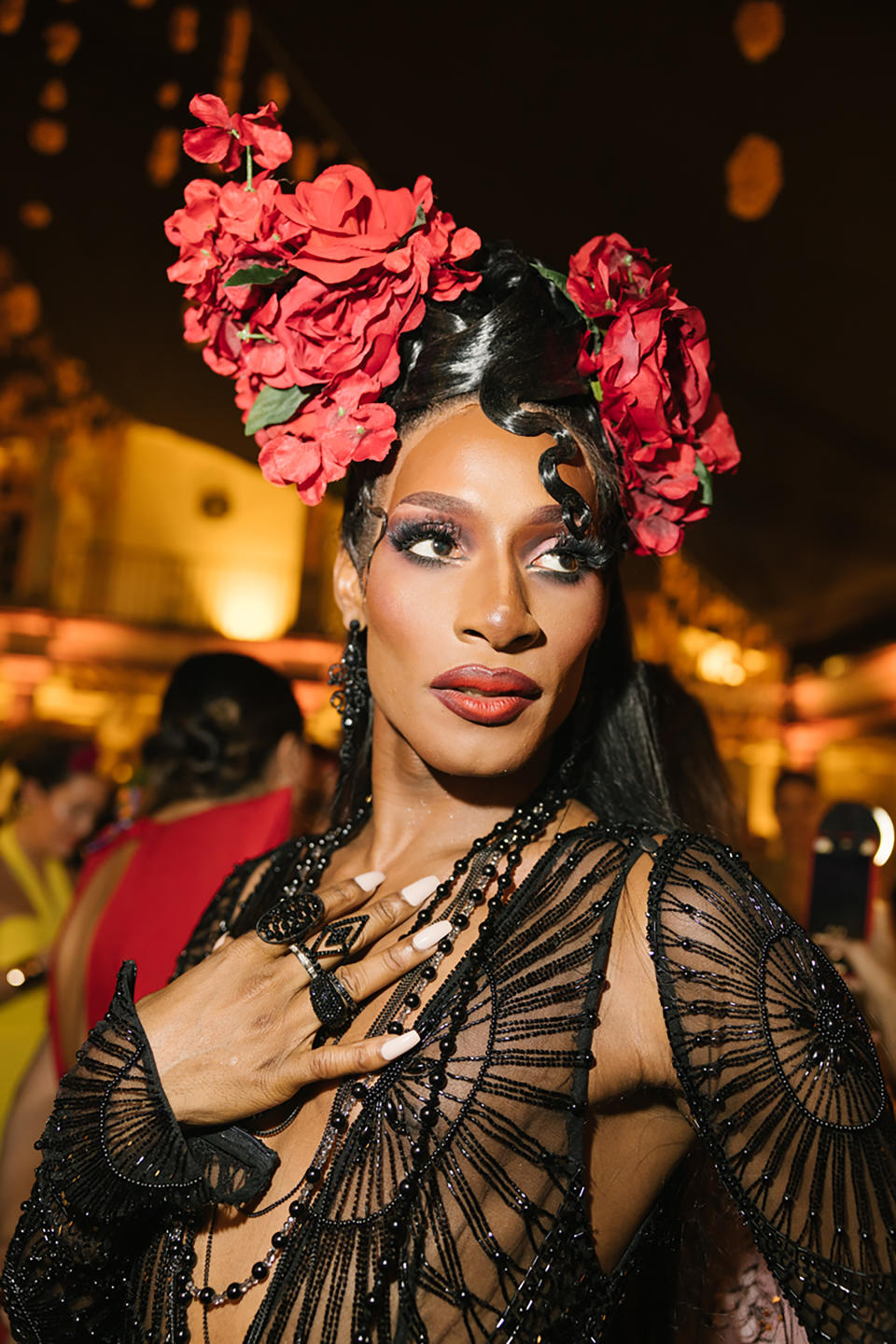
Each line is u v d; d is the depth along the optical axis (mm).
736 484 4824
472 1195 896
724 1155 873
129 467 14297
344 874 1185
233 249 1104
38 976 2951
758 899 925
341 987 956
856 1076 866
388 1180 912
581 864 1011
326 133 4559
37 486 14039
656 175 3477
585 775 1170
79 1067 1009
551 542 1001
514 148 3576
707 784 1824
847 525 4992
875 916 1688
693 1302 1010
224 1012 978
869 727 7652
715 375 4215
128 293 6215
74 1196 967
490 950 974
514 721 993
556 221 3836
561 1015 931
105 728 12766
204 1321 938
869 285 3527
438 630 991
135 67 4969
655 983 927
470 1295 883
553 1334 890
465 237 1048
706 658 8164
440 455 1009
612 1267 934
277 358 1113
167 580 14336
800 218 3363
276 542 14531
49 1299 999
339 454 1041
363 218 1074
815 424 4336
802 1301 847
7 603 13930
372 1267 893
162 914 1966
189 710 2174
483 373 1032
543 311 1081
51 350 9633
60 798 3090
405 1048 916
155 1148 943
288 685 2270
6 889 2996
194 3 4488
